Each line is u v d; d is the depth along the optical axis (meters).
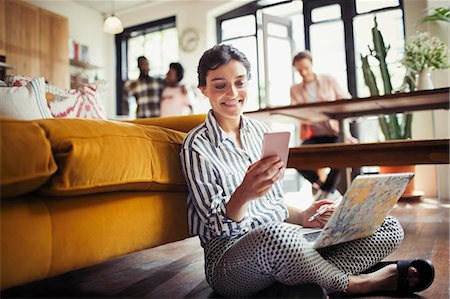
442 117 3.49
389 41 4.23
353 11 4.39
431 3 3.66
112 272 1.31
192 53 5.36
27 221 0.75
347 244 1.03
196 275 1.26
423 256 1.40
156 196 1.11
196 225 1.06
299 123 3.66
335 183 2.99
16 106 1.25
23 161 0.71
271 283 0.94
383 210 1.01
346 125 3.36
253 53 5.09
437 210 2.67
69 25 5.48
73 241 0.83
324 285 0.89
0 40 4.21
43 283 1.18
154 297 1.04
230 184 1.00
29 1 4.97
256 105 4.98
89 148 0.82
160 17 5.66
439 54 2.65
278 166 0.86
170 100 4.50
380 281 0.97
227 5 5.12
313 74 3.57
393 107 2.96
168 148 1.11
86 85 1.93
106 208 0.93
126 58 6.05
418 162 1.89
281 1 4.88
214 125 1.06
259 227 0.88
